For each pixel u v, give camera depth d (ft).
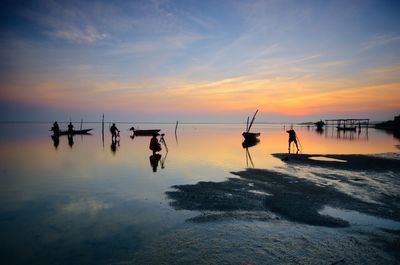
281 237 20.02
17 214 25.09
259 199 29.86
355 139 142.72
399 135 184.75
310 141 127.34
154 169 49.16
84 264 16.42
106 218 24.09
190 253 17.66
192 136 158.51
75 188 34.94
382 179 40.24
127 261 16.71
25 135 144.87
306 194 31.83
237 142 113.80
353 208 26.68
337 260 16.57
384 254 17.31
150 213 25.44
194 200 29.48
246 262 16.47
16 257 17.19
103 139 124.36
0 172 45.39
